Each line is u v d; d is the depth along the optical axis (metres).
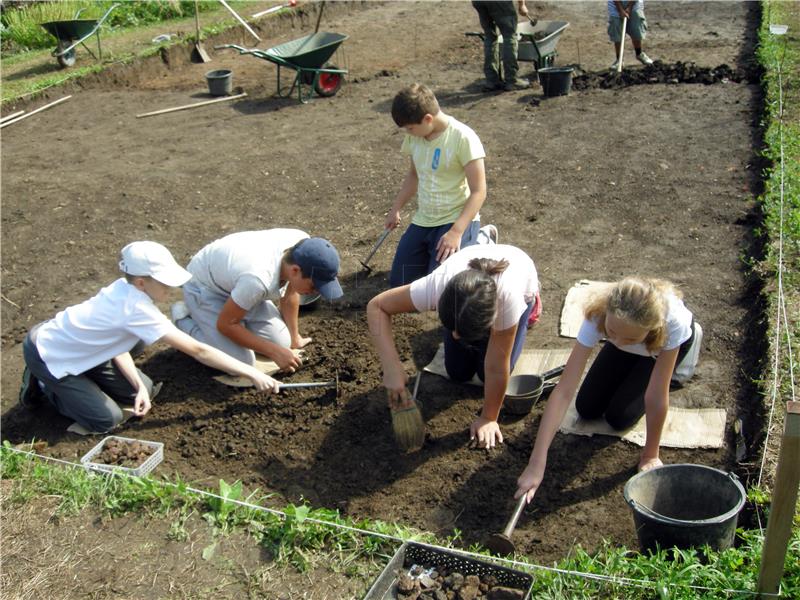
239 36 13.75
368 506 3.92
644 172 7.25
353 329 5.34
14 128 9.94
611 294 3.35
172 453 4.34
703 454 4.05
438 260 4.75
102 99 10.96
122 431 4.53
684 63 9.95
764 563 2.86
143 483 3.79
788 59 9.43
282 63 10.02
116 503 3.73
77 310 4.34
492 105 9.47
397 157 8.20
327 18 15.44
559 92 9.50
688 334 3.52
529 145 8.12
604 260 5.89
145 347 5.27
